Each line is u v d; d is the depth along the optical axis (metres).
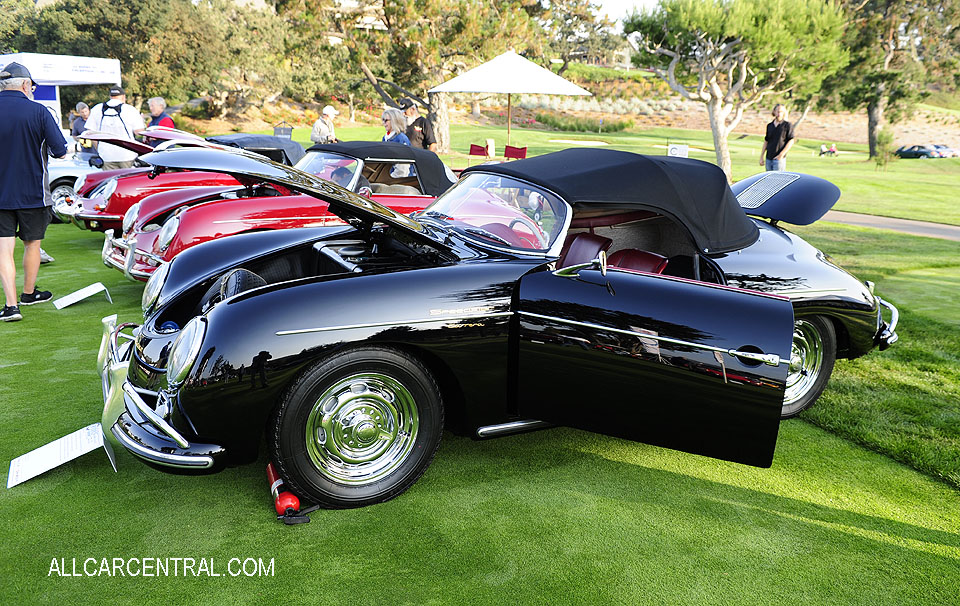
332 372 2.79
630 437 3.07
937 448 3.73
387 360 2.88
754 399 2.84
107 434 2.90
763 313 2.87
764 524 3.01
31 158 5.54
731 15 20.52
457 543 2.78
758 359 2.79
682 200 3.69
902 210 15.62
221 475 3.28
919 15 38.78
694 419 2.94
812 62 21.81
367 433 2.94
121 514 2.92
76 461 3.39
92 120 11.09
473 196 3.93
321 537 2.79
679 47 23.09
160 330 3.30
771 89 23.36
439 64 25.92
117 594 2.43
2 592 2.42
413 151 7.11
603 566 2.66
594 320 2.97
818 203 4.67
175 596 2.42
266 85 49.22
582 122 52.59
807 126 63.47
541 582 2.55
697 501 3.18
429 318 2.90
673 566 2.68
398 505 3.05
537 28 35.84
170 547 2.70
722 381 2.85
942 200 18.20
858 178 24.56
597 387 3.02
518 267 3.23
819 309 3.95
